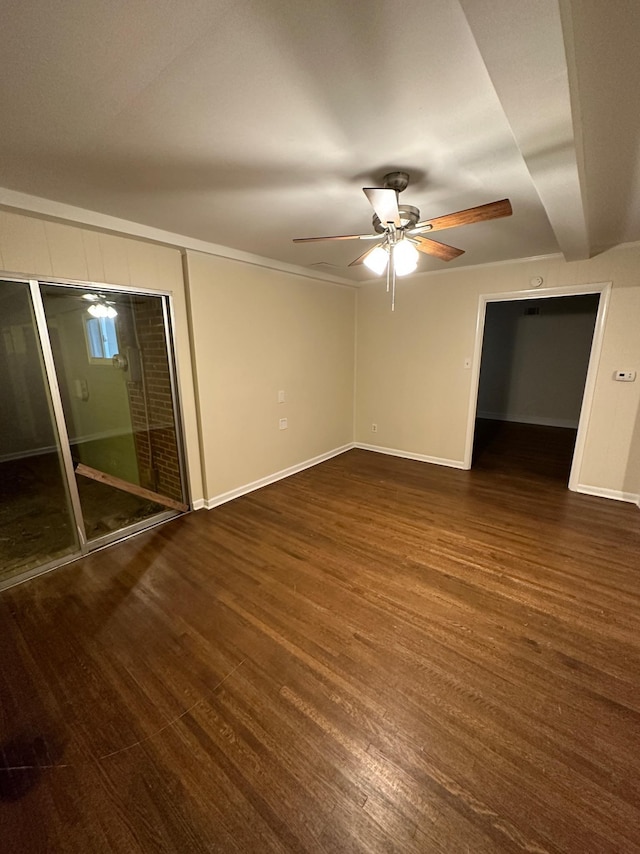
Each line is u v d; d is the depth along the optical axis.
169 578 2.49
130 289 2.79
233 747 1.46
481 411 7.55
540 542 2.87
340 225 2.68
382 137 1.59
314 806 1.27
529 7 0.87
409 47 1.11
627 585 2.37
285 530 3.10
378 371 5.09
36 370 2.48
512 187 2.09
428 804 1.27
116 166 1.82
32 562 2.63
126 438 3.07
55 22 1.02
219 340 3.40
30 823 1.24
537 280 3.72
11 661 1.87
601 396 3.56
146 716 1.58
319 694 1.67
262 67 1.19
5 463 2.51
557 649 1.89
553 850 1.15
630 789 1.30
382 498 3.72
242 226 2.69
